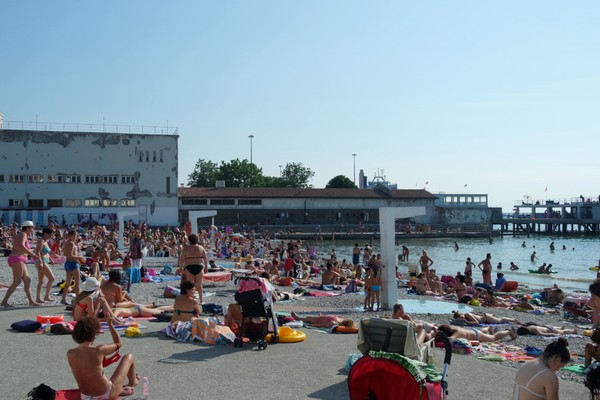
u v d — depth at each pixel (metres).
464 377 9.12
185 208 84.00
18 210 73.12
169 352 10.19
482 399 7.95
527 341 13.80
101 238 48.28
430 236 86.69
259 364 9.51
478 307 19.44
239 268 27.70
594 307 8.71
